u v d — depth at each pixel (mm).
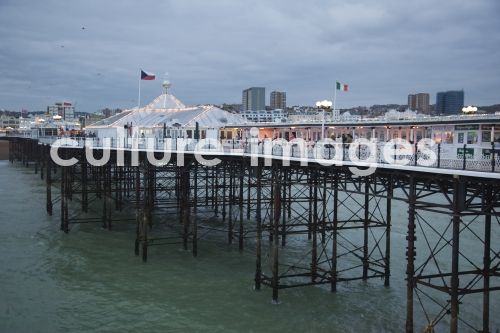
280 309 23141
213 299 24375
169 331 21016
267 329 21125
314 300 24078
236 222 40094
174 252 32219
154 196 44688
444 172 16875
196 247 31375
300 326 21391
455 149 19438
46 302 23922
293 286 24047
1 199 51094
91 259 30734
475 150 18625
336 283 25812
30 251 32312
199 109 53906
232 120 51312
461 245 32844
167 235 36500
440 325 21250
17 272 28109
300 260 28125
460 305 23234
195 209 31688
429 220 40531
